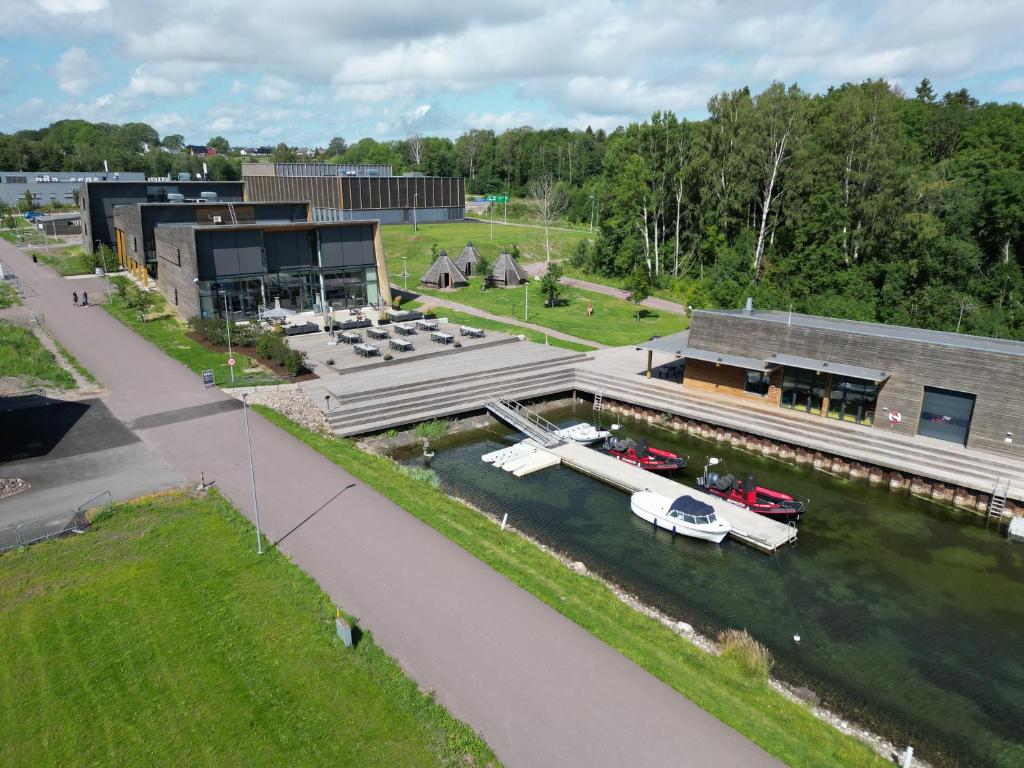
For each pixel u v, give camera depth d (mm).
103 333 58656
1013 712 22250
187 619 22750
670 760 17719
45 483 32281
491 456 41625
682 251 98000
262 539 27875
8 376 45750
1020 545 32812
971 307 72312
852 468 40750
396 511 30875
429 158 199375
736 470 41438
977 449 39219
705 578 29609
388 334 60875
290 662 20875
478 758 17531
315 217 122562
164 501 30625
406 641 22016
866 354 42719
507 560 27531
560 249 111750
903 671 24047
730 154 87250
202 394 44844
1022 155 91062
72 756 17531
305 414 42938
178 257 64125
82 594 23969
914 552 32125
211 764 17312
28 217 129000
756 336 47500
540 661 21375
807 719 20391
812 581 29562
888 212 77625
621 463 40844
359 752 17688
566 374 55062
